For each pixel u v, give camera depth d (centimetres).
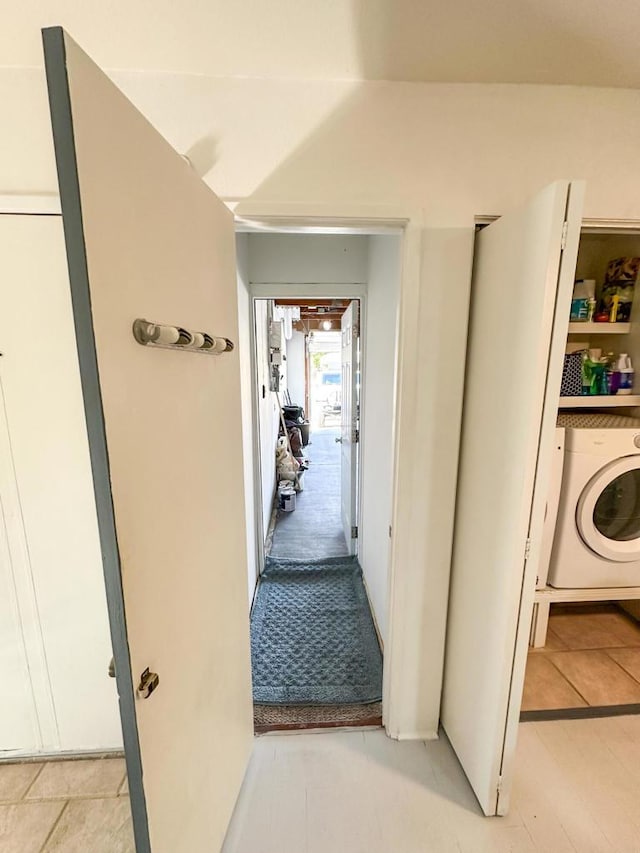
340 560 302
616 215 127
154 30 98
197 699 97
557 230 91
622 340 213
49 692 144
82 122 52
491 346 119
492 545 119
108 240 59
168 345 76
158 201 75
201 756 100
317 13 93
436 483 139
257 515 272
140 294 69
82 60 52
